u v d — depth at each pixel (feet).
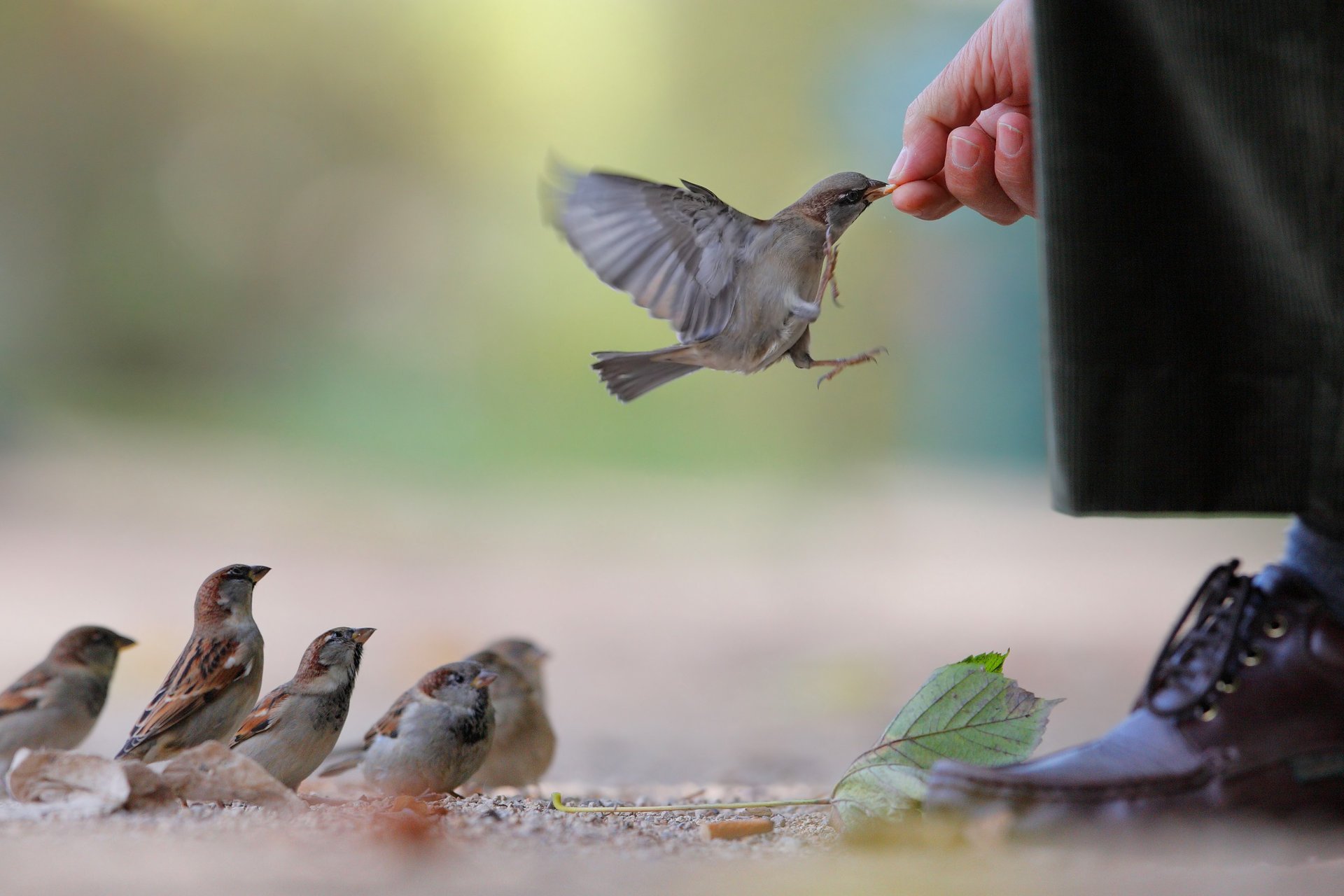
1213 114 12.95
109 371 128.57
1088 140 13.38
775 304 15.79
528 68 117.80
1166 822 12.90
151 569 65.31
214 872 11.37
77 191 125.18
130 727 33.76
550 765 24.17
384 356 128.57
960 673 14.30
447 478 111.14
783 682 44.98
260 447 117.91
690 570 76.18
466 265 126.82
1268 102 12.76
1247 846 12.98
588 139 114.11
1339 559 13.52
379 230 128.98
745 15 108.88
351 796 19.36
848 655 48.21
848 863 12.55
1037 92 13.56
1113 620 59.11
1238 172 12.96
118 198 126.62
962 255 116.57
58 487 92.12
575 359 125.08
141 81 123.95
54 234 124.98
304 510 90.74
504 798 18.70
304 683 17.54
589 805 17.08
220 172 128.06
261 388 129.70
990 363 120.26
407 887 10.94
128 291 128.16
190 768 14.32
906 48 106.63
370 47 124.16
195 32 122.72
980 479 120.57
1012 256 117.29
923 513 104.58
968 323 118.62
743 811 15.96
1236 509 13.37
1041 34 13.46
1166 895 10.93
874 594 68.08
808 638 54.34
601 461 122.83
